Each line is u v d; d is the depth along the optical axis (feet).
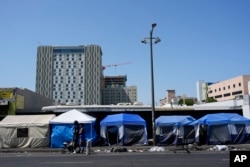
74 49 482.69
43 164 48.24
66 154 68.18
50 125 89.45
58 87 474.49
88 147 66.69
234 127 93.76
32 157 60.39
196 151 73.82
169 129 93.56
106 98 500.33
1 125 87.92
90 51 483.51
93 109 125.08
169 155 62.44
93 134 90.38
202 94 620.08
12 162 51.47
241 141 93.35
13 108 111.55
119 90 503.20
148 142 98.02
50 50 482.28
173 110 119.24
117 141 90.94
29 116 94.38
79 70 479.00
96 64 481.87
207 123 93.61
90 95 472.85
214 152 69.77
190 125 93.61
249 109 116.78
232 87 515.91
